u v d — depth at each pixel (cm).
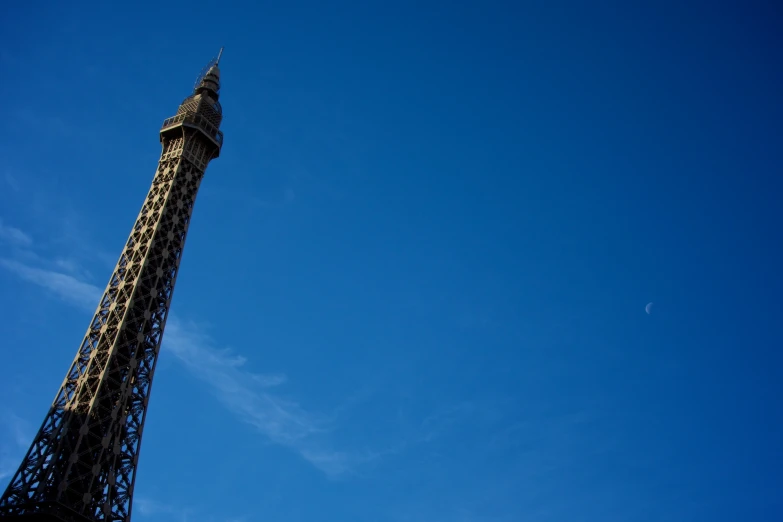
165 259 18688
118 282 18225
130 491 15688
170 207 19362
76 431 15675
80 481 15125
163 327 17938
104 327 17225
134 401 16762
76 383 16425
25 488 14775
